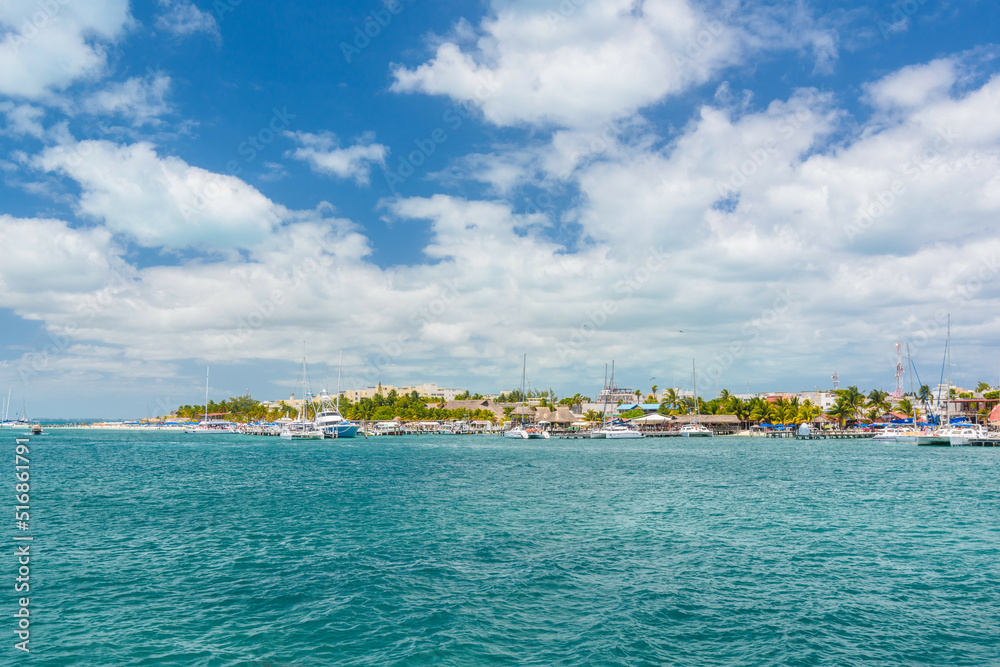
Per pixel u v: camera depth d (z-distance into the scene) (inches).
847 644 685.3
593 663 636.7
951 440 4589.1
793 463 3095.5
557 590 879.1
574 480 2297.0
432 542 1184.8
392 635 713.6
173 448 4785.9
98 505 1657.2
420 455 3924.7
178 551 1114.7
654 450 4451.3
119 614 783.7
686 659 647.1
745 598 842.8
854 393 6382.9
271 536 1243.2
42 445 5231.3
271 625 746.8
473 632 721.6
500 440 6358.3
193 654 662.5
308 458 3609.7
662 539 1208.8
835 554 1084.5
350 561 1040.2
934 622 751.7
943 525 1344.7
